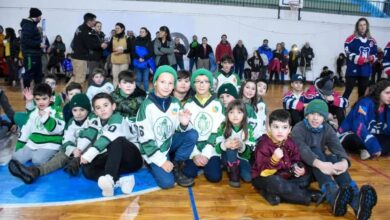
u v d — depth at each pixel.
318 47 10.26
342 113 3.51
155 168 2.30
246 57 9.32
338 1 10.34
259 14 9.84
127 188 2.12
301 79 3.54
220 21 9.70
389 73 3.97
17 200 2.01
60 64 8.48
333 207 1.90
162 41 5.84
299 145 2.21
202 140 2.49
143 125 2.26
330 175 2.12
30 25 4.61
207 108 2.50
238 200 2.12
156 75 2.28
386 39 10.38
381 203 2.11
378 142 2.92
